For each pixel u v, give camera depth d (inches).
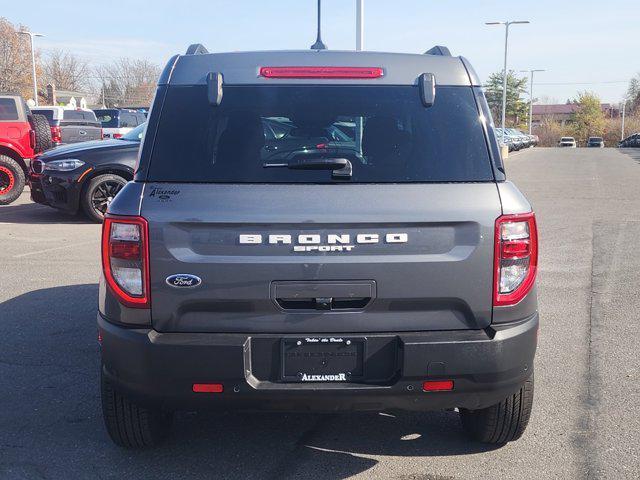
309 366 125.8
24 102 574.6
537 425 165.9
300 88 135.6
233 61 137.5
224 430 163.3
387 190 126.0
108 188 456.1
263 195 124.7
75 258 349.4
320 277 124.0
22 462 147.1
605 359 210.2
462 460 148.9
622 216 507.8
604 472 143.3
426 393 126.2
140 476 141.6
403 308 126.2
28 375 196.1
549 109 5856.3
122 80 3737.7
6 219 479.8
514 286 128.0
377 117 133.4
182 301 124.9
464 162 130.2
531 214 129.1
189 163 128.7
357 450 153.5
